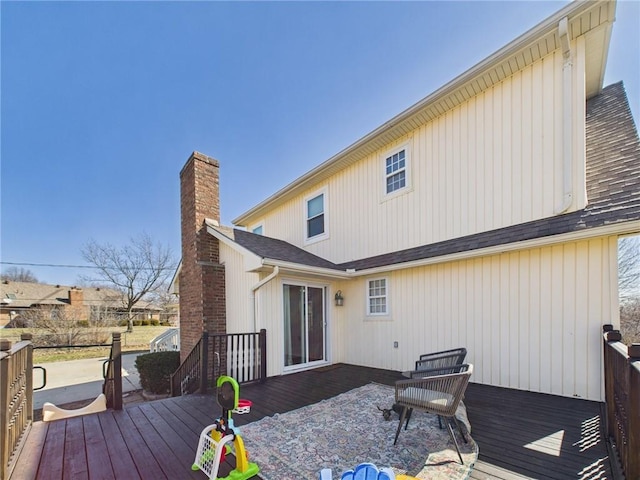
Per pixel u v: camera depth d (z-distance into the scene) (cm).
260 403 469
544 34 477
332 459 294
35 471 276
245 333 606
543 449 297
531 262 490
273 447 320
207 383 554
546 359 468
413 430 354
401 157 713
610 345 302
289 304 699
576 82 471
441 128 636
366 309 738
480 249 518
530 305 487
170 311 2912
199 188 752
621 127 549
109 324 2022
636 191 417
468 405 419
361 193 793
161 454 306
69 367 1112
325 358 762
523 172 519
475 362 542
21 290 3031
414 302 640
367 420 388
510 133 537
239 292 682
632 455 210
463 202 593
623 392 252
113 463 289
